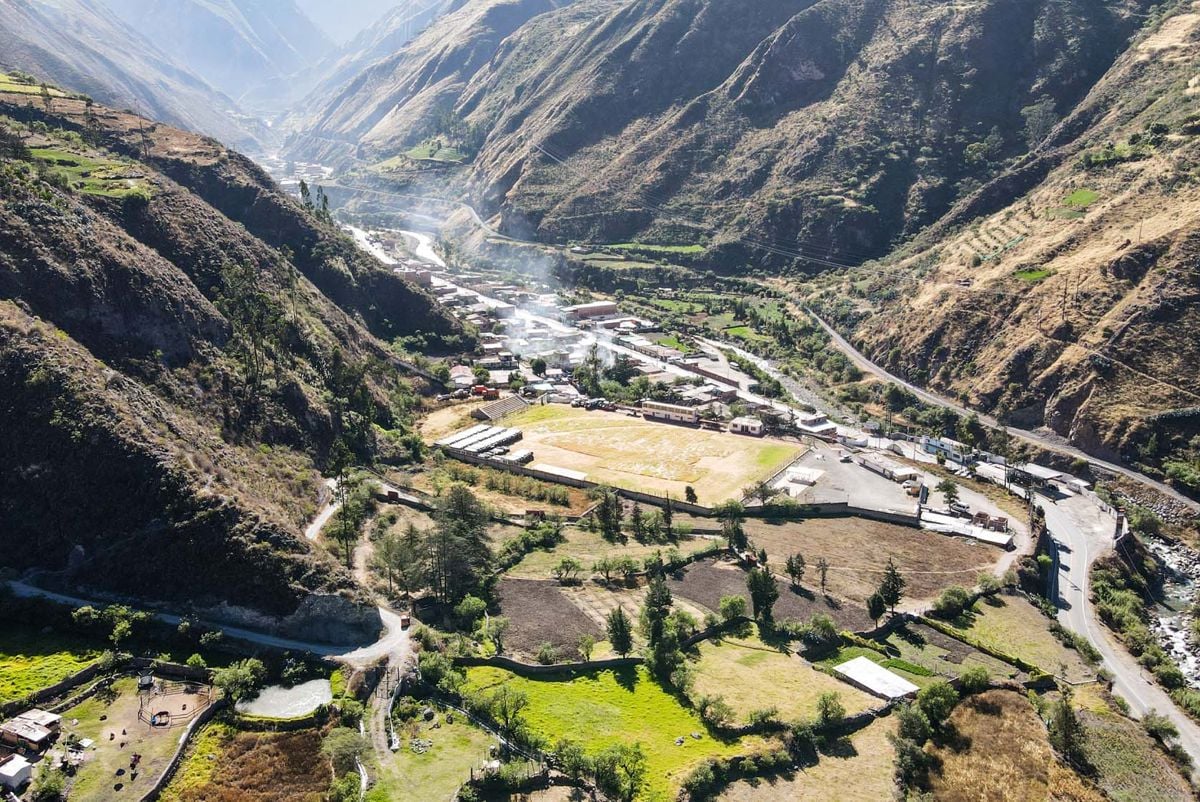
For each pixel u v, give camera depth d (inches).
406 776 4040.4
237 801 3902.6
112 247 6894.7
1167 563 6993.1
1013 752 4429.1
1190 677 5482.3
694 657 5147.6
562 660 5012.3
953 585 6146.7
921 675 5044.3
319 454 7396.7
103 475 5369.1
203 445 6112.2
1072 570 6619.1
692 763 4244.6
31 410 5487.2
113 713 4347.9
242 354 7455.7
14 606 4916.3
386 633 5132.9
